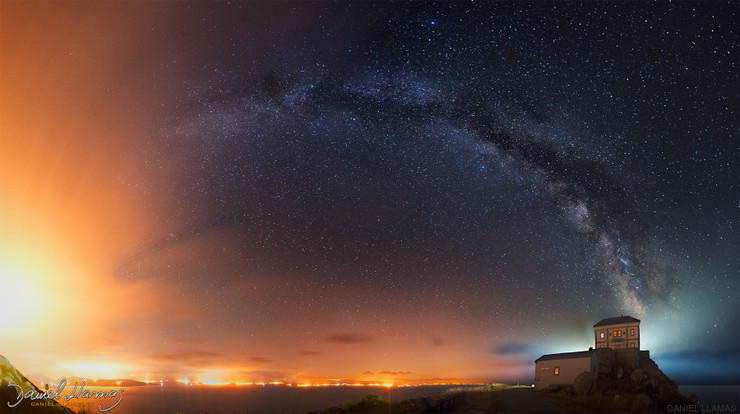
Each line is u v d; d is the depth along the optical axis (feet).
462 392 142.00
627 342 183.83
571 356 156.76
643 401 126.21
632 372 148.36
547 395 145.89
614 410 118.32
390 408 101.19
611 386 144.77
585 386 143.33
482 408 107.04
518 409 109.40
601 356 155.43
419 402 104.83
